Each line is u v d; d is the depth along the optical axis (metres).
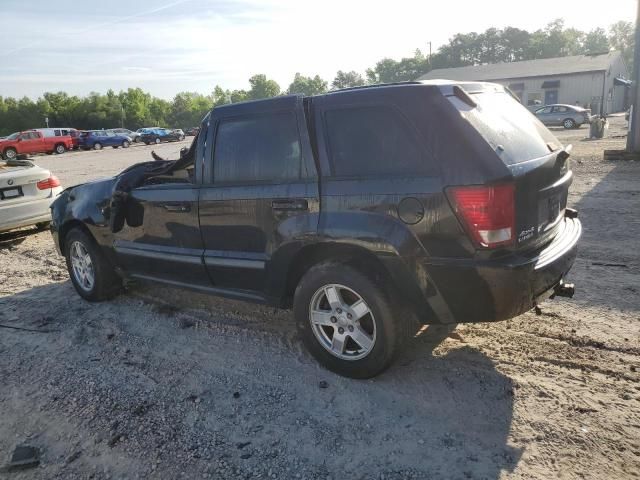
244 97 116.12
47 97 97.50
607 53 51.38
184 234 4.57
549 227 3.61
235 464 3.00
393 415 3.37
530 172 3.27
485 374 3.75
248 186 4.05
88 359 4.38
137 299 5.70
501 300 3.18
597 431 3.08
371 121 3.50
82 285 5.74
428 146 3.25
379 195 3.39
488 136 3.23
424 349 4.16
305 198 3.70
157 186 4.79
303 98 3.84
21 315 5.44
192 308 5.36
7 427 3.51
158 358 4.32
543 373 3.71
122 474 2.98
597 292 5.03
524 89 50.25
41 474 3.03
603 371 3.68
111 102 96.31
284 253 3.86
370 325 3.71
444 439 3.11
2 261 7.70
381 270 3.56
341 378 3.83
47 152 40.94
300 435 3.23
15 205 8.22
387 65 100.44
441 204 3.18
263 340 4.54
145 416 3.51
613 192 9.58
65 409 3.66
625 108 54.56
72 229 5.57
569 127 29.77
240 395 3.70
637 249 6.23
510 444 3.03
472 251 3.15
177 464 3.03
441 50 98.88
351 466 2.94
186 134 63.38
